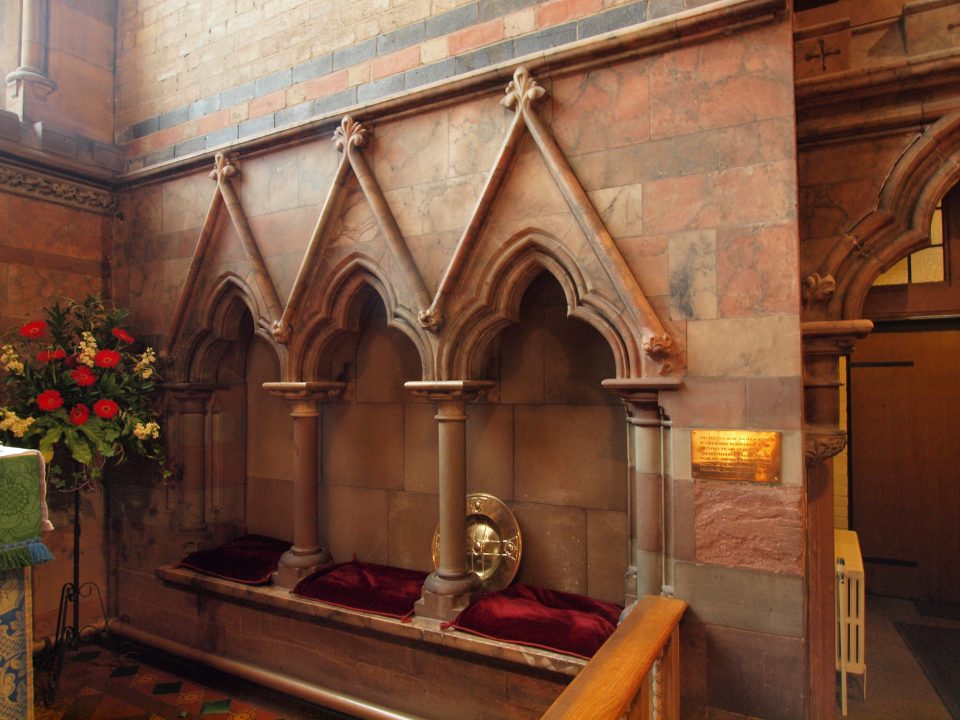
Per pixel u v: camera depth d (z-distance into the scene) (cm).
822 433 251
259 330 363
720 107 239
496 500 329
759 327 229
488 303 291
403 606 304
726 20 236
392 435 370
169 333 402
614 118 260
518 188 281
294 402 360
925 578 448
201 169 392
